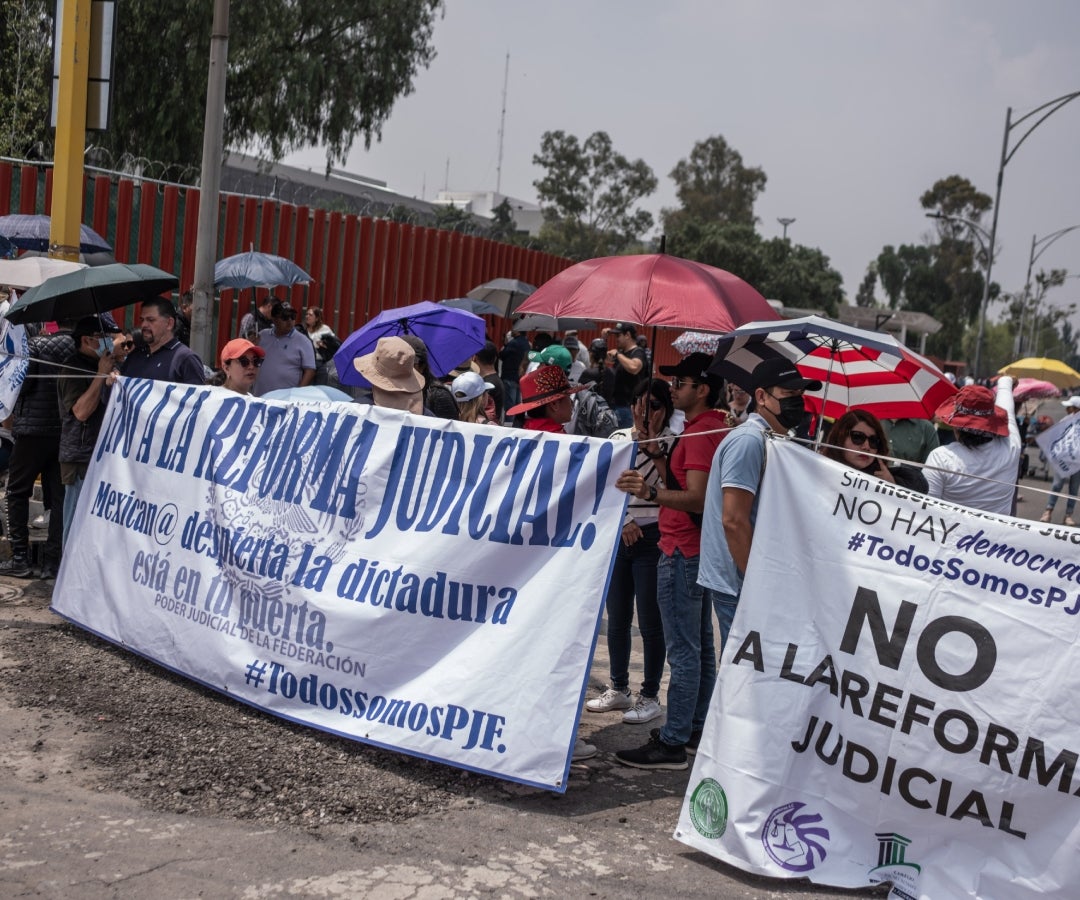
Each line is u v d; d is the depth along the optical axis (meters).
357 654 5.01
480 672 4.67
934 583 4.07
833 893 3.98
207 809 4.24
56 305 6.86
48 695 5.32
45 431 7.38
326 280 16.47
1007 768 3.85
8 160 12.86
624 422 11.20
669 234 66.06
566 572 4.62
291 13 26.02
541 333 14.95
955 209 92.44
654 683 5.75
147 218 13.80
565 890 3.81
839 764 4.09
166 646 5.73
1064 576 3.91
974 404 6.07
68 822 4.02
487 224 65.50
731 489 4.48
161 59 24.19
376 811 4.33
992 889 3.83
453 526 4.93
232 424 5.89
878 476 5.14
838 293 70.69
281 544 5.42
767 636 4.24
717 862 4.16
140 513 6.13
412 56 28.39
